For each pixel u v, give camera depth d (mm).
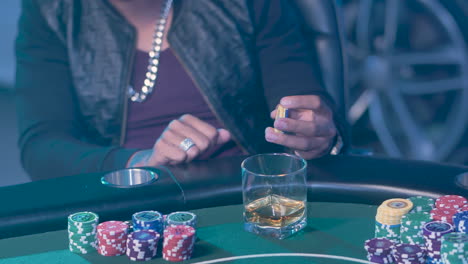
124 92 2287
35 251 1299
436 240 1186
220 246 1289
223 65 2256
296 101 1881
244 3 2256
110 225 1289
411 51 4629
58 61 2326
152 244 1234
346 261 1225
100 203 1425
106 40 2285
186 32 2260
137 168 1593
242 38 2262
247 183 1327
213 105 2262
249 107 2285
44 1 2307
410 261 1186
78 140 2188
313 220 1389
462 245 1143
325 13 2242
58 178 1543
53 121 2252
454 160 4500
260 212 1315
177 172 1564
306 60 2205
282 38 2246
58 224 1388
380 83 4516
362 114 4648
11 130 4957
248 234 1331
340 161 1605
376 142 4664
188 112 2285
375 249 1205
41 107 2260
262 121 2307
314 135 1855
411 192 1442
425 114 4730
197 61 2254
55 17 2299
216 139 1866
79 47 2301
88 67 2299
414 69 4680
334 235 1320
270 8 2271
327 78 2223
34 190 1479
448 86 4578
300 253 1257
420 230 1240
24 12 2354
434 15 4535
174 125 1865
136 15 2277
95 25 2289
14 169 4359
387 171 1532
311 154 1882
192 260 1239
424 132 4617
